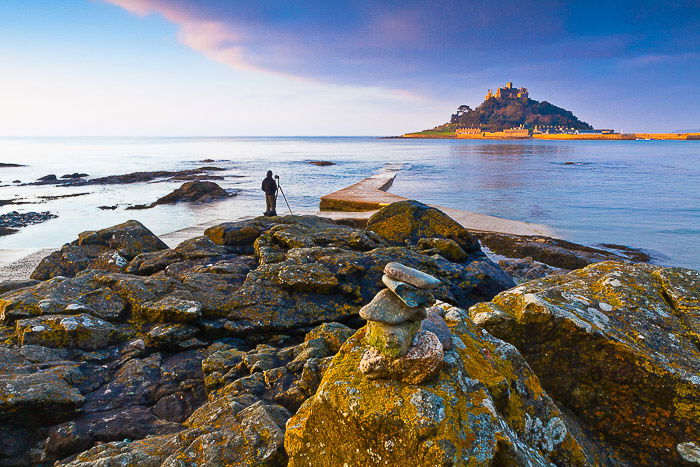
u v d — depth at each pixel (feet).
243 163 240.53
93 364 19.20
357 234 36.70
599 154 312.91
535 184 126.72
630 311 14.51
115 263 33.24
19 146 584.40
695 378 11.73
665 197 98.17
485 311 14.52
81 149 471.21
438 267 32.09
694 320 14.15
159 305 22.52
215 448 12.29
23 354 18.72
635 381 12.41
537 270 43.70
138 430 15.35
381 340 9.75
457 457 8.25
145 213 83.82
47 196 108.68
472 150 400.26
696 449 11.33
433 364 9.56
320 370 15.94
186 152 395.55
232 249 36.76
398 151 407.64
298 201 98.43
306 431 10.67
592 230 64.90
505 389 10.72
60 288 24.00
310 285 25.66
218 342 21.88
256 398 15.79
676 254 51.24
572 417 12.89
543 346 13.65
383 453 9.11
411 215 46.93
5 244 57.93
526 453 9.36
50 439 14.75
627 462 12.16
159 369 19.25
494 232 60.80
